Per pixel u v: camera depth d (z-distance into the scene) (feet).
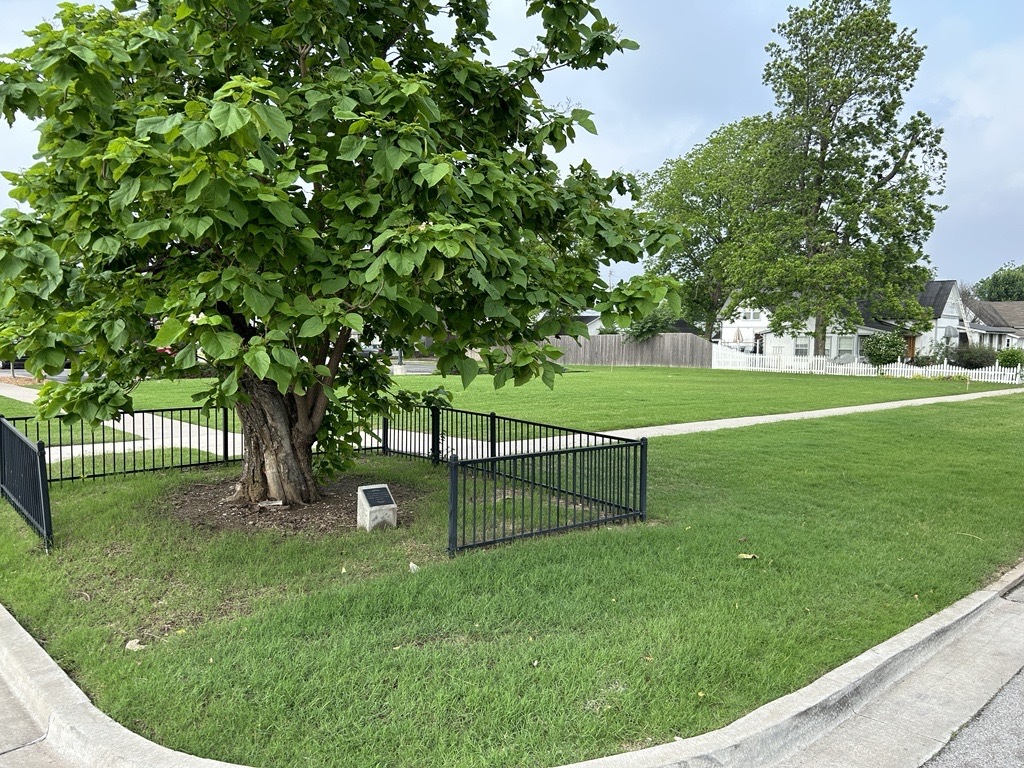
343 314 13.71
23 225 14.30
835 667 12.66
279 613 14.19
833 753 10.78
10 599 15.58
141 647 13.06
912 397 71.51
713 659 12.50
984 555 19.43
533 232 18.48
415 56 20.72
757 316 164.86
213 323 12.39
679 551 18.74
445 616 14.33
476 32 22.35
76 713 10.73
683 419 48.93
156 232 13.42
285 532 20.24
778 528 21.43
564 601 15.15
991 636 15.20
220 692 11.24
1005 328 162.71
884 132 108.58
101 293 16.85
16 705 11.87
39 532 19.60
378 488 20.85
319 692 11.21
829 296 103.40
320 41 18.35
